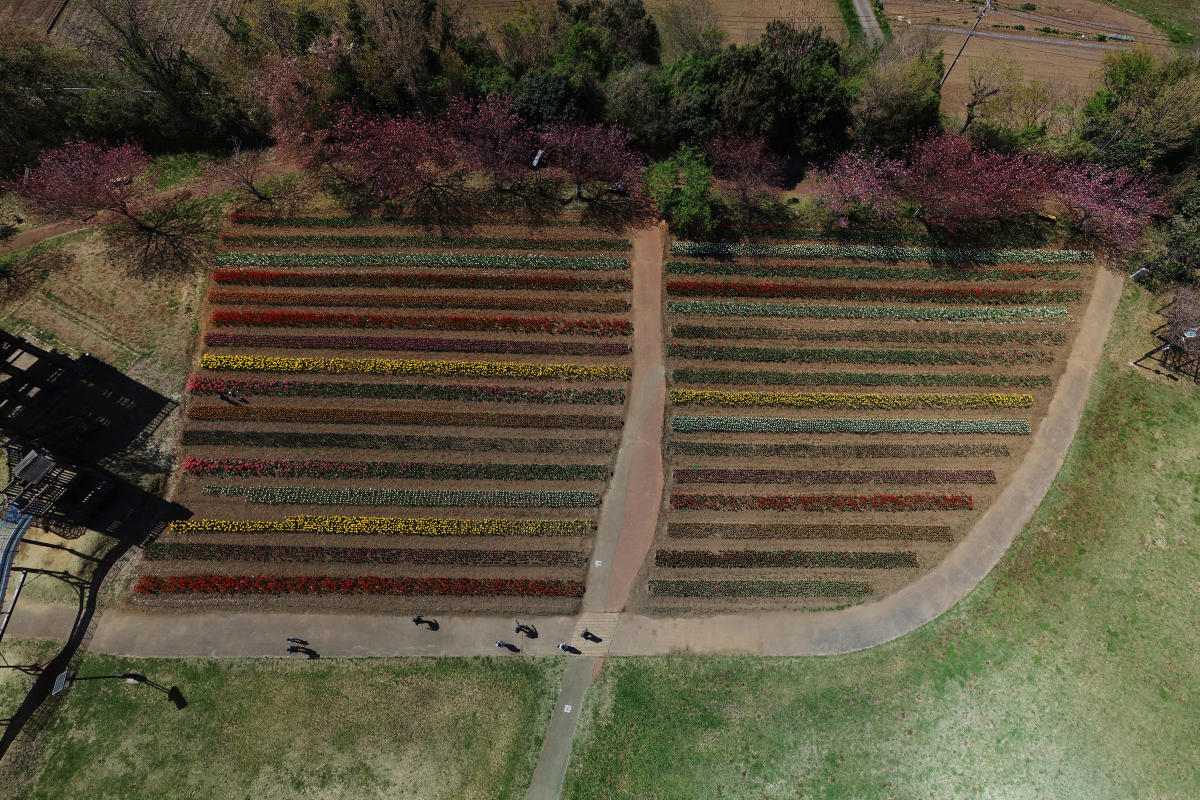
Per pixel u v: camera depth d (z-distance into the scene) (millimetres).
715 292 38062
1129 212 39438
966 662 28859
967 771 26734
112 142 40469
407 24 38688
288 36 41844
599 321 36812
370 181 40344
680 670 28812
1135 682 28219
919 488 33031
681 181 40125
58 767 26000
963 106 46375
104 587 29156
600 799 26328
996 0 54188
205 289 36562
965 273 39031
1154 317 37875
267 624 28891
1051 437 34344
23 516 27484
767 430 34094
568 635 29391
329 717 27266
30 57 36969
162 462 31828
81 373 33406
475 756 26875
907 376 35688
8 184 36625
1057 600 30125
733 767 26922
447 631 29188
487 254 38531
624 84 39844
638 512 32031
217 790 25953
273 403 33562
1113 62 43188
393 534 30906
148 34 42688
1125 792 26234
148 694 27344
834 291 38000
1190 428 34375
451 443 32875
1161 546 31219
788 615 30031
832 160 42406
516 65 41719
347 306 36438
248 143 42531
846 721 27719
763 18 51594
